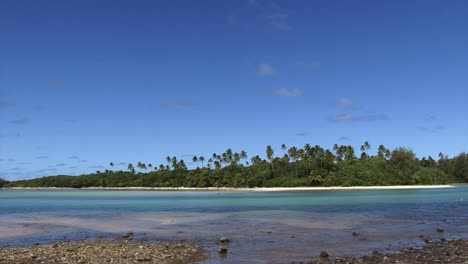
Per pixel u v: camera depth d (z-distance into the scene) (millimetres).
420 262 23859
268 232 38156
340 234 36594
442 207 68875
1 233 39844
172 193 189500
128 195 168375
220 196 140125
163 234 38000
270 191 185750
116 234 38656
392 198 101812
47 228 43750
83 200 120500
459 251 27234
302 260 25156
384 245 30578
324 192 159125
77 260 24828
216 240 33562
